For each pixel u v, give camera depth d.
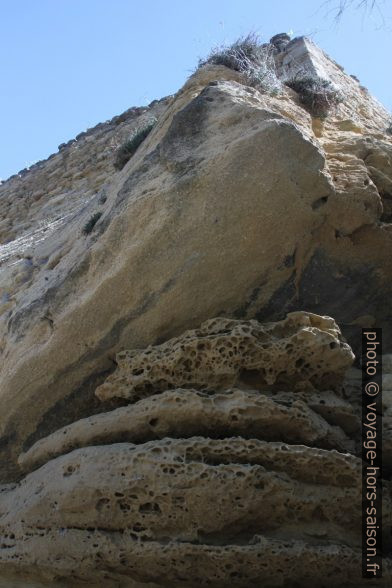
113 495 5.52
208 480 5.33
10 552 5.92
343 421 6.06
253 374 6.01
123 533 5.55
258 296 6.32
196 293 6.18
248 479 5.32
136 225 6.35
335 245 6.46
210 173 6.16
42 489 5.94
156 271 6.17
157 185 6.47
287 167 6.07
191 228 6.12
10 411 6.66
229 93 7.09
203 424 5.75
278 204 6.05
